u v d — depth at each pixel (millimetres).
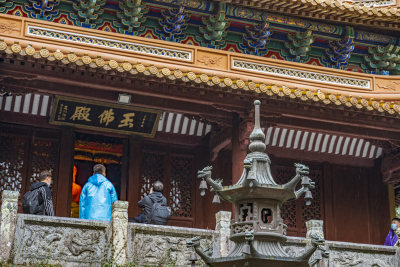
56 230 16906
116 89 22891
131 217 25156
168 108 24250
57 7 23188
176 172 26656
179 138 26781
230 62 23922
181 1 23797
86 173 26312
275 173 27578
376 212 28203
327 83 24906
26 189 24688
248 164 12828
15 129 25047
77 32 22438
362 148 28531
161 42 23281
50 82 23047
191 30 24516
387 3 27438
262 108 24125
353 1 27484
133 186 25562
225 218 18266
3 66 21750
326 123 25500
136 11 23359
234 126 24469
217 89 22906
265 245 12883
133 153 25844
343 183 28391
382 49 26453
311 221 19031
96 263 16969
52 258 16656
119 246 16953
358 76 25359
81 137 25734
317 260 13352
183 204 26375
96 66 21594
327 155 28344
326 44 26016
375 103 24391
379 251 19281
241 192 13008
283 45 25609
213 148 26281
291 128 25250
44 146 25219
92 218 18859
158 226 17641
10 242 16312
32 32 21953
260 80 23984
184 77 22469
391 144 26750
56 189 24625
